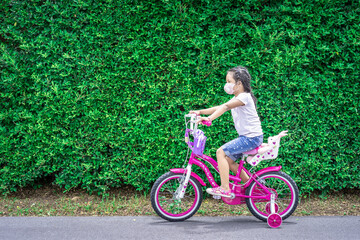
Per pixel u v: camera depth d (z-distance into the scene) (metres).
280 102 4.73
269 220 3.96
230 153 4.01
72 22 4.61
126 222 4.14
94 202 4.78
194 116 4.02
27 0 4.59
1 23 4.65
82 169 4.83
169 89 4.70
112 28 4.58
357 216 4.33
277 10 4.59
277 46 4.69
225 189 4.02
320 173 4.84
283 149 4.73
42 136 4.75
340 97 4.69
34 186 5.07
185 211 4.40
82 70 4.66
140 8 4.54
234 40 4.61
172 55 4.64
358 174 4.88
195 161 4.18
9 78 4.58
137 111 4.71
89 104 4.67
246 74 3.97
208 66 4.61
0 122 4.77
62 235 3.75
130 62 4.61
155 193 4.16
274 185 4.83
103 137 4.73
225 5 4.55
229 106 3.84
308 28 4.63
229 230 3.89
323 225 4.04
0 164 4.90
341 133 4.76
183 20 4.55
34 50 4.66
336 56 4.73
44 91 4.65
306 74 4.70
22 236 3.72
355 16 4.65
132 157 4.81
